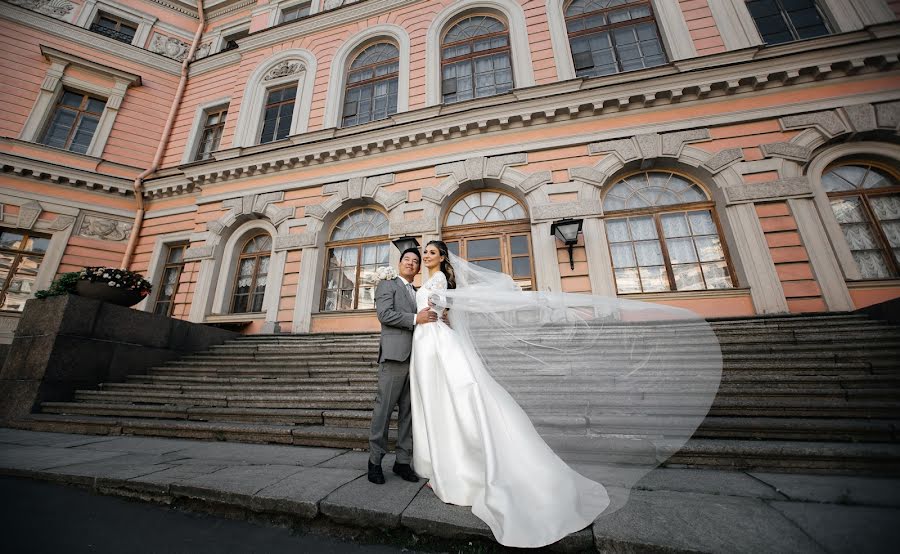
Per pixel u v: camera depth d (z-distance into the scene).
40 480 2.69
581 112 7.85
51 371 5.04
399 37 10.08
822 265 5.96
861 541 1.60
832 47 6.69
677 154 7.12
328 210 8.86
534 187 7.69
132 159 11.40
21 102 10.55
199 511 2.26
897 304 4.48
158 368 6.05
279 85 11.02
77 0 11.98
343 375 5.27
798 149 6.57
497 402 2.18
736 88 7.09
